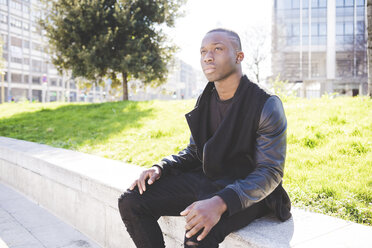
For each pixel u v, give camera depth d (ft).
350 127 13.35
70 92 252.42
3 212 10.66
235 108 4.80
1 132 23.58
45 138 20.16
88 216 8.64
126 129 19.72
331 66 115.65
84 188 8.65
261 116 4.58
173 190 5.24
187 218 4.02
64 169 9.53
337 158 10.19
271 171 4.36
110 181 7.89
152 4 52.70
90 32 50.16
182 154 5.92
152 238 5.09
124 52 50.98
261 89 4.80
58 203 10.14
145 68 52.21
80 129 21.83
